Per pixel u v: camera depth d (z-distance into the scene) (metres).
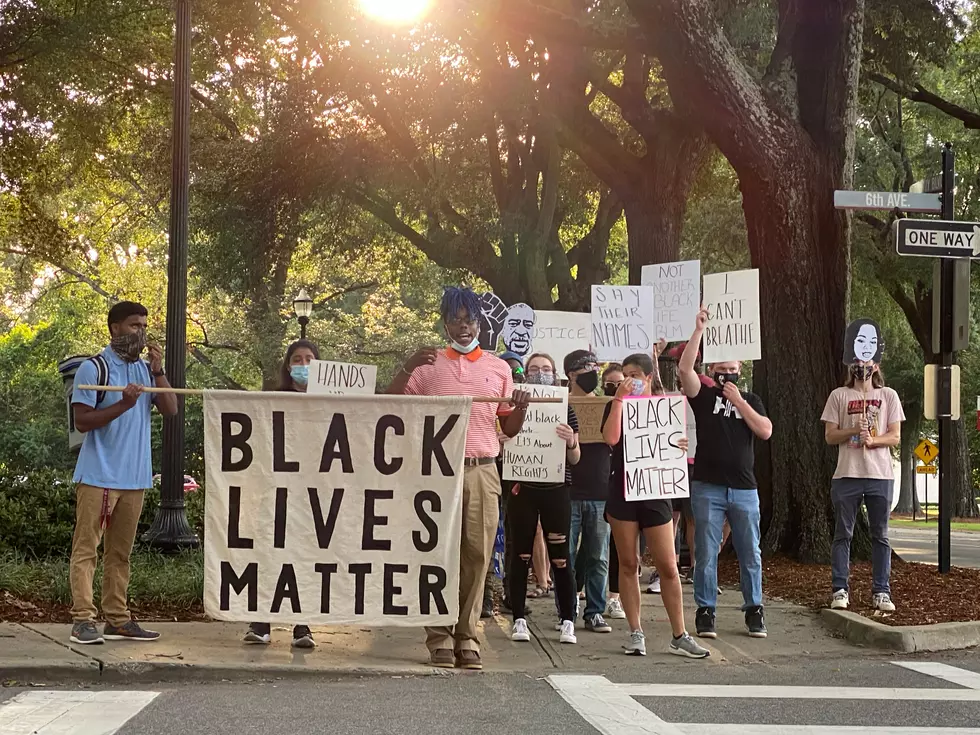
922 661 6.76
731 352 7.91
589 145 16.75
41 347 42.31
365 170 21.67
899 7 17.38
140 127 25.89
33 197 24.17
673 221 16.39
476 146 22.03
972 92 26.91
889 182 27.73
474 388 6.39
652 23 11.19
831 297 11.49
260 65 24.36
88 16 19.61
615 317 8.85
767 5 16.23
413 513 6.20
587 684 5.80
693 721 4.92
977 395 36.00
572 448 7.27
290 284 37.72
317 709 5.05
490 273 22.56
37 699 5.18
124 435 6.48
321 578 6.17
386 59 19.31
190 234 23.17
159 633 6.79
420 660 6.36
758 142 11.33
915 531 29.39
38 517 10.00
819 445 11.37
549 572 9.45
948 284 10.27
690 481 7.64
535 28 14.65
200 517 11.91
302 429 6.23
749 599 7.48
